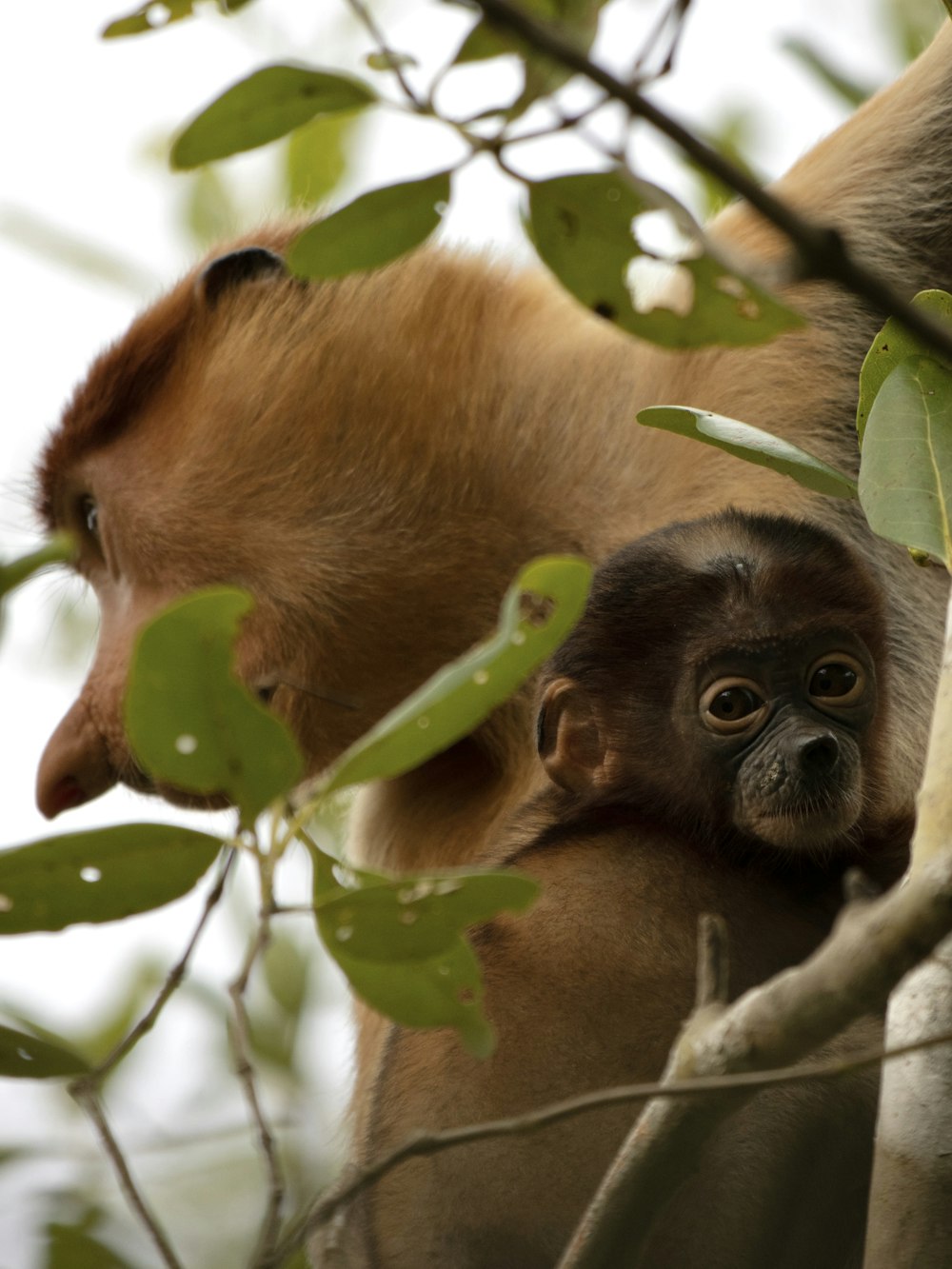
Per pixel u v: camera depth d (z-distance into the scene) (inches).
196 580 545.0
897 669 463.2
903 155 504.7
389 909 226.7
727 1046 216.2
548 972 382.9
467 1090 365.1
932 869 199.6
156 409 569.6
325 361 542.3
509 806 496.7
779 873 408.8
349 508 531.8
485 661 212.4
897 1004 250.8
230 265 576.4
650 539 457.4
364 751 218.1
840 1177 347.6
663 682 432.1
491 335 535.2
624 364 517.0
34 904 231.5
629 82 201.9
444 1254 349.4
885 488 288.4
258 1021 575.8
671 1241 342.0
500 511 523.2
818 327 488.1
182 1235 546.0
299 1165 482.3
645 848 412.8
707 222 518.3
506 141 223.6
